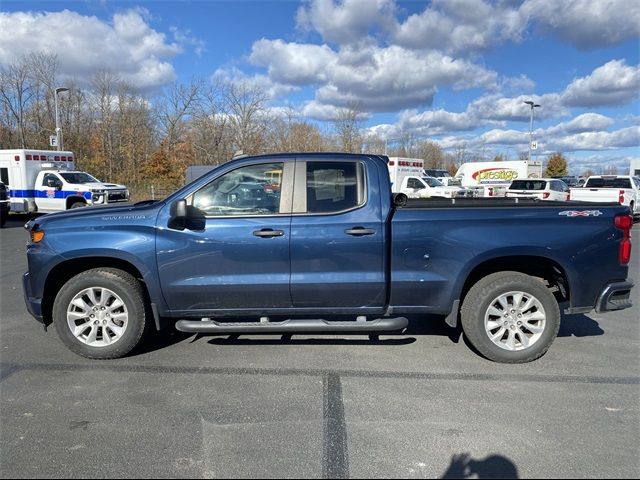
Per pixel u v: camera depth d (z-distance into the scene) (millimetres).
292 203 4316
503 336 4445
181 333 5215
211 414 3404
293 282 4277
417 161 27922
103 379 4008
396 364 4336
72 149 42344
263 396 3688
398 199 4910
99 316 4426
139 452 2928
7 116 41188
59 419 3330
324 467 2781
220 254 4277
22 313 6008
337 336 5102
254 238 4254
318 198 4324
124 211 4465
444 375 4086
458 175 39094
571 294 4320
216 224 4277
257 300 4355
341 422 3287
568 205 4375
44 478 2678
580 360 4430
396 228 4254
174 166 42156
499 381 3959
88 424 3262
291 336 5105
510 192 22219
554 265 4375
